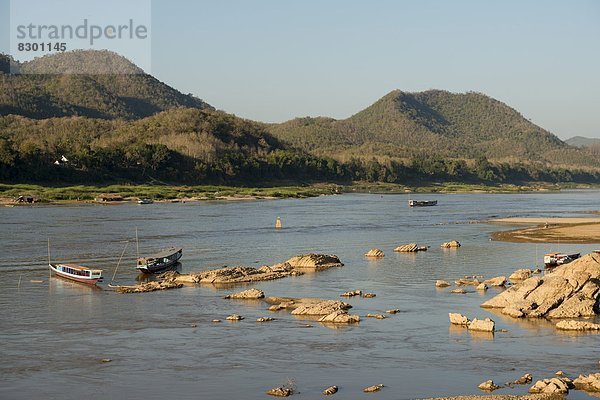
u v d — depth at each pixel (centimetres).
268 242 12700
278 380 4894
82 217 16900
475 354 5438
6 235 13088
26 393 4672
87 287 8238
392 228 15338
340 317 6456
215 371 5081
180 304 7256
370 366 5172
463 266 9756
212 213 18838
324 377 4947
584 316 6569
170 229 14588
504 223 16475
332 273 9212
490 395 4547
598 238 12975
